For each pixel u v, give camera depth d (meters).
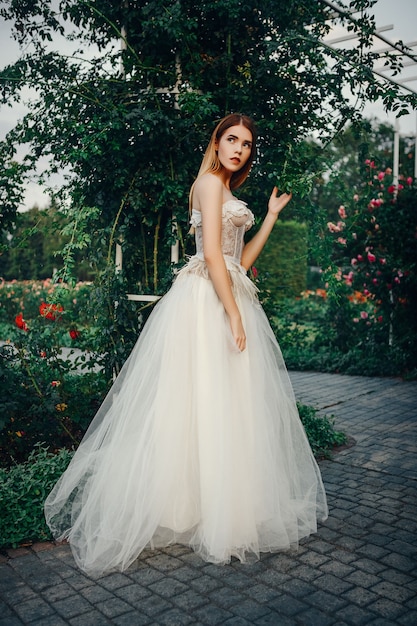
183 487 2.51
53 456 3.27
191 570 2.35
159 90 3.76
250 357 2.60
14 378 3.51
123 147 3.65
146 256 3.93
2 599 2.14
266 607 2.07
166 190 3.59
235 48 3.89
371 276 7.49
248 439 2.50
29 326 3.83
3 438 3.46
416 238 7.09
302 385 6.71
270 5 3.74
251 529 2.43
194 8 3.72
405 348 7.32
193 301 2.60
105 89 3.62
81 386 3.82
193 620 1.99
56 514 2.67
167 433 2.49
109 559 2.38
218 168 2.69
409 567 2.37
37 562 2.45
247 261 2.96
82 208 3.56
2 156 3.63
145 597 2.15
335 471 3.69
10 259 11.53
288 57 3.87
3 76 3.55
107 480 2.54
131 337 3.82
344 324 8.16
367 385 6.66
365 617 2.00
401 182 7.49
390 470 3.69
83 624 1.97
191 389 2.53
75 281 3.48
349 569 2.36
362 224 7.28
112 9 3.70
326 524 2.83
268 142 4.02
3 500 2.64
